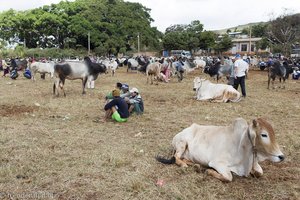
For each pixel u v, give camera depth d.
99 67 13.97
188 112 10.19
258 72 31.31
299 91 16.09
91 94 13.94
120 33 61.06
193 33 68.69
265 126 4.41
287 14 47.53
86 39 61.16
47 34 61.66
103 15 62.06
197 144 5.16
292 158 6.00
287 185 4.79
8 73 23.97
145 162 5.58
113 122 8.59
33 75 19.98
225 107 11.19
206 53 68.69
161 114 9.80
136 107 9.58
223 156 4.81
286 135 7.48
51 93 14.13
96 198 4.34
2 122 8.40
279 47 47.47
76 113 9.73
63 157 5.81
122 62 40.78
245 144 4.60
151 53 68.62
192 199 4.34
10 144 6.49
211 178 4.85
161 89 16.31
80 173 5.08
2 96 13.05
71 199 4.30
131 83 19.30
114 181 4.83
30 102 11.62
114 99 8.61
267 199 4.36
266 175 5.13
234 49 75.75
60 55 54.62
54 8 61.62
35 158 5.72
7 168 5.17
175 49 67.75
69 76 13.15
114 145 6.58
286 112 10.34
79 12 61.47
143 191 4.52
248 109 10.83
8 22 59.19
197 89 12.96
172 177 4.99
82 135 7.26
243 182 4.79
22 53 53.41
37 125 8.14
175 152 5.68
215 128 5.14
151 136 7.30
